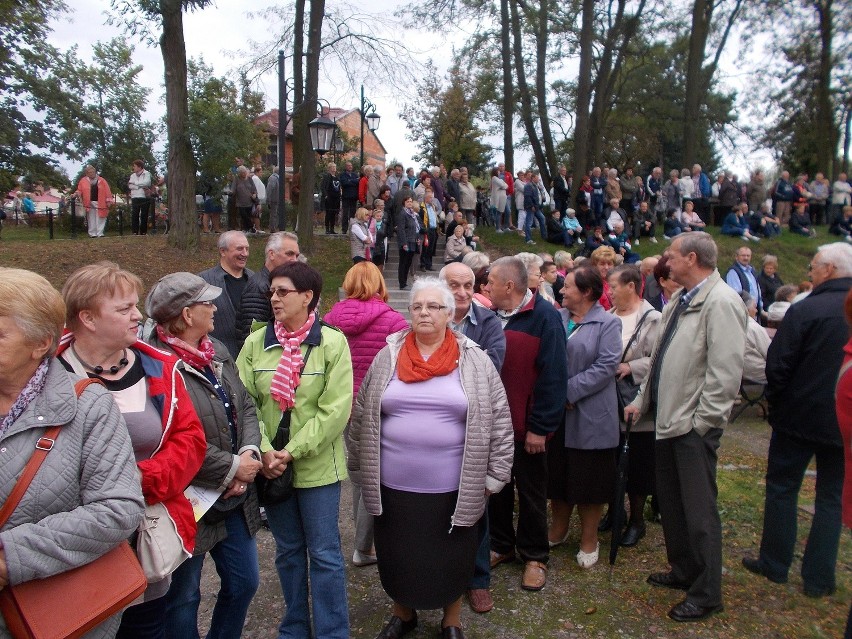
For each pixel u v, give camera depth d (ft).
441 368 8.96
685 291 10.68
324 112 31.91
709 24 74.54
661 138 106.01
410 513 8.84
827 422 10.38
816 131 83.76
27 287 5.08
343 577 8.93
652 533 13.66
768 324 24.48
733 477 16.79
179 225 41.09
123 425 5.68
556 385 10.79
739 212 55.42
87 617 5.14
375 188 49.29
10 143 75.31
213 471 7.37
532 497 11.29
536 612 10.48
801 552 12.64
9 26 69.36
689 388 10.11
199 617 10.24
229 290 14.05
